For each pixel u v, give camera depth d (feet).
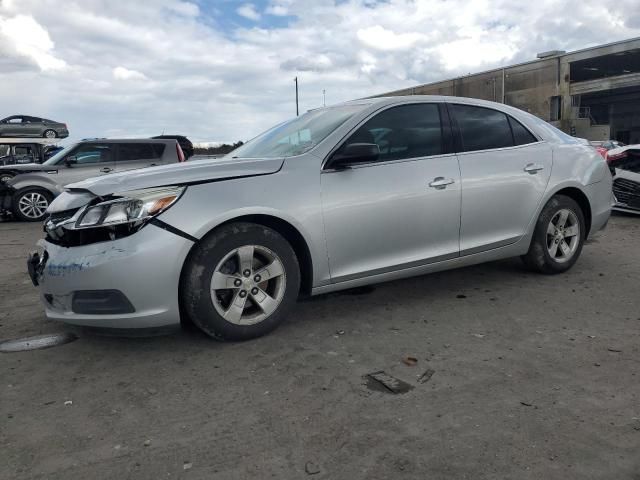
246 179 11.91
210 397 9.86
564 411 9.09
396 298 15.34
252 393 9.96
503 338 12.35
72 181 39.75
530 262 16.93
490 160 15.24
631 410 9.09
